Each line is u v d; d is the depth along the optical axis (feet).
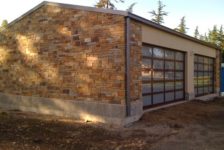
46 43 36.94
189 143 23.98
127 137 25.61
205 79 58.95
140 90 32.94
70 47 34.40
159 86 40.22
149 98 37.58
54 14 36.04
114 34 30.71
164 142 24.16
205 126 31.01
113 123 30.55
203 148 22.58
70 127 28.94
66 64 34.81
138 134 26.68
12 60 41.14
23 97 39.63
